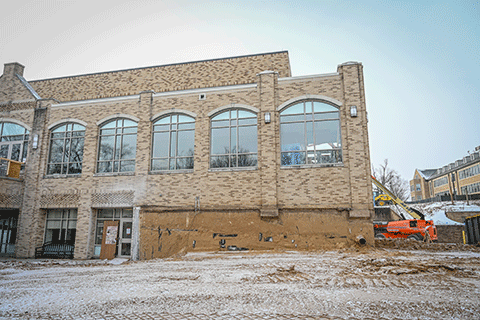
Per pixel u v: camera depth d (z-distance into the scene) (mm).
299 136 17828
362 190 16344
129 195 19094
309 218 16703
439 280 8094
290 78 18359
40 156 21000
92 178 19906
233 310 6012
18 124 22094
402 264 10320
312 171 17109
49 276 10609
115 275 10375
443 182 71625
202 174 18266
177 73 23750
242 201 17469
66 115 21297
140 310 6207
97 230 19703
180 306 6383
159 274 10188
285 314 5699
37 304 6809
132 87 24406
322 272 9477
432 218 39781
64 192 20172
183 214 18031
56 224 20406
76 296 7430
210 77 23062
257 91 18609
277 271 9758
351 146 16891
